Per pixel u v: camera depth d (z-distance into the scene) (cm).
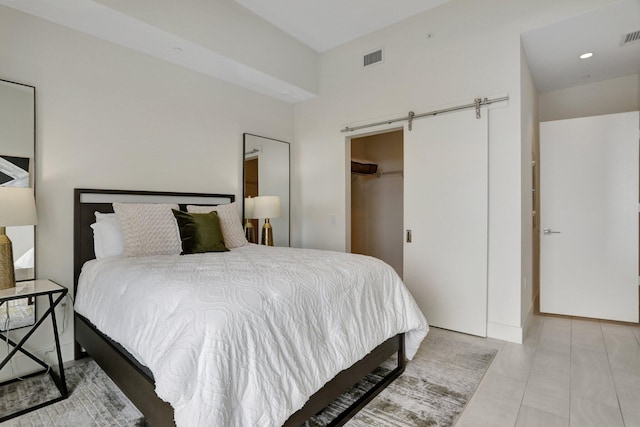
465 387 212
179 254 262
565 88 407
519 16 281
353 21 350
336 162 408
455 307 315
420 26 337
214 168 359
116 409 190
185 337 125
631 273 330
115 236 257
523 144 291
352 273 202
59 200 252
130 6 244
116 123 284
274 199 386
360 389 209
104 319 192
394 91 356
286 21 350
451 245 317
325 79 416
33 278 238
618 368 235
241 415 123
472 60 305
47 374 233
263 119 413
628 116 330
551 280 363
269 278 168
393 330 213
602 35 283
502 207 291
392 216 561
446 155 320
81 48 264
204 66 331
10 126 229
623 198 332
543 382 217
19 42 234
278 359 139
